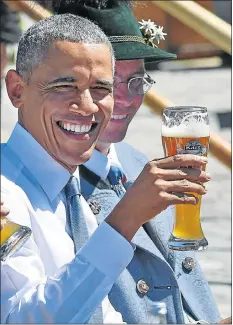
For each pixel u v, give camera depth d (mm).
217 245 8844
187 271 4672
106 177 4586
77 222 4047
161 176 3592
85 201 4250
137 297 4379
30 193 3947
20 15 7594
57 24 3881
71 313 3594
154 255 4441
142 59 4836
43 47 3863
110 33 4816
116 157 4762
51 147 3980
